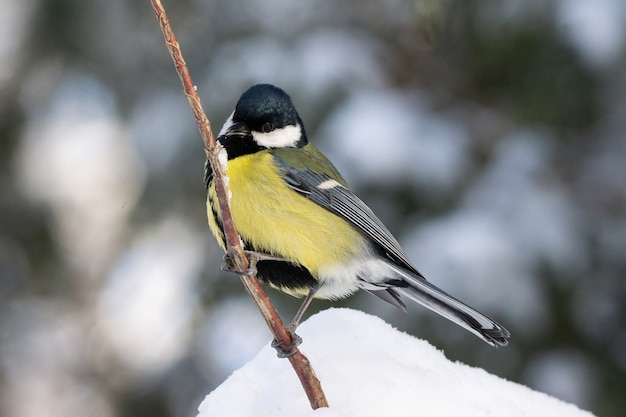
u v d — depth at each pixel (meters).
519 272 10.48
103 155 16.80
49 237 15.45
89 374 15.27
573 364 10.62
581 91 10.77
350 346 5.28
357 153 10.88
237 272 4.61
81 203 16.64
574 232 10.90
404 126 11.18
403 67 11.95
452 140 11.22
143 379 14.48
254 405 4.81
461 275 10.35
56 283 15.46
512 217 10.83
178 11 13.30
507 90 11.21
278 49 11.88
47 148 15.84
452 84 11.75
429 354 5.38
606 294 11.12
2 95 14.52
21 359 15.34
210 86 12.01
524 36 10.62
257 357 5.32
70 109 14.73
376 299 10.62
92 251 16.02
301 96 11.34
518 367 10.54
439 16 11.30
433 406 4.69
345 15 12.35
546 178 11.39
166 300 13.91
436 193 10.95
